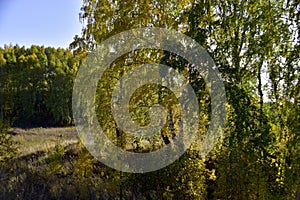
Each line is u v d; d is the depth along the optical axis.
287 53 6.48
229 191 6.26
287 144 6.04
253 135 6.56
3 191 8.14
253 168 6.15
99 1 7.62
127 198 7.39
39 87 41.78
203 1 7.55
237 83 7.20
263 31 7.00
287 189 6.05
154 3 7.73
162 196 7.24
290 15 6.41
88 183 8.00
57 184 8.85
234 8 7.27
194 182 7.07
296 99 5.97
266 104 6.94
